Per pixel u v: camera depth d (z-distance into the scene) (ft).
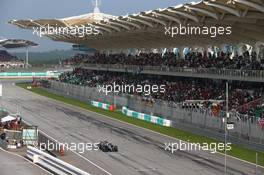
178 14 298.97
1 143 218.38
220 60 334.85
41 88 572.51
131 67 441.68
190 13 288.92
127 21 374.84
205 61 348.59
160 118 296.30
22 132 214.28
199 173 172.96
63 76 577.84
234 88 312.09
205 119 255.91
